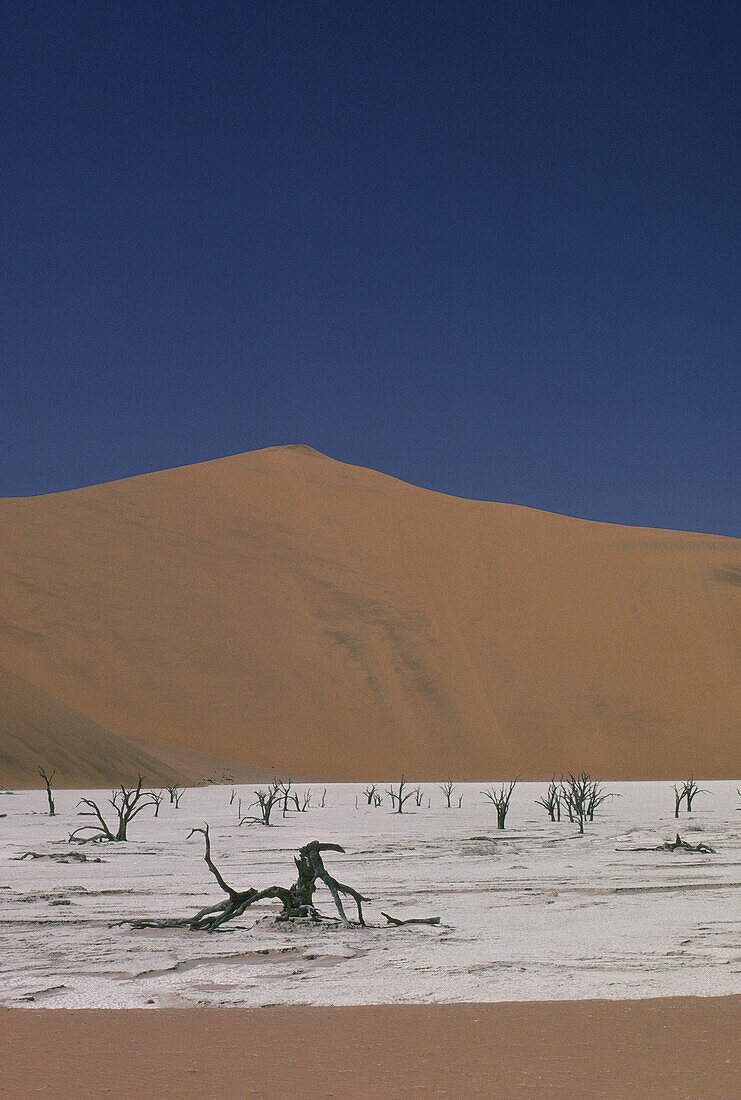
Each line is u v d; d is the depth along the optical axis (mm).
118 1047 7008
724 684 97062
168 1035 7352
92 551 100750
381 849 23734
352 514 116312
